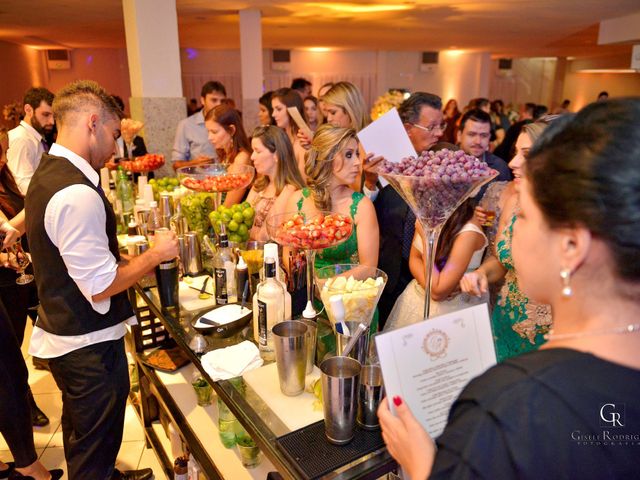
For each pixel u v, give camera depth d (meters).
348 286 1.30
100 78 13.16
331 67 14.17
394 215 2.26
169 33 5.00
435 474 0.59
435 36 10.41
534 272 0.63
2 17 7.38
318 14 7.48
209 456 1.74
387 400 0.80
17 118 4.58
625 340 0.56
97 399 1.85
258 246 2.14
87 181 1.69
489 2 6.45
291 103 3.87
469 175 1.21
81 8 6.61
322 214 1.84
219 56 13.50
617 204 0.52
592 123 0.56
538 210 0.60
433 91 14.84
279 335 1.30
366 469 1.05
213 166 2.95
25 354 3.51
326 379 1.06
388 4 6.62
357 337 1.21
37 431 2.66
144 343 2.51
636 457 0.54
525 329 1.65
